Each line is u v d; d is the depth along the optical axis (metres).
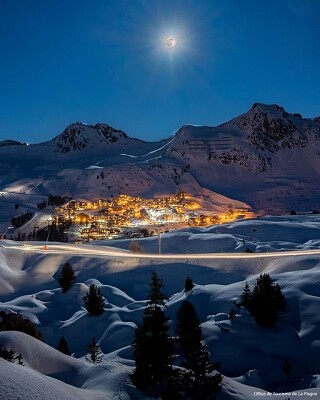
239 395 23.98
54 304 60.62
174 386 21.77
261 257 71.00
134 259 78.12
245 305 45.06
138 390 22.45
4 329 34.62
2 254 83.81
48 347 26.69
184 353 32.88
